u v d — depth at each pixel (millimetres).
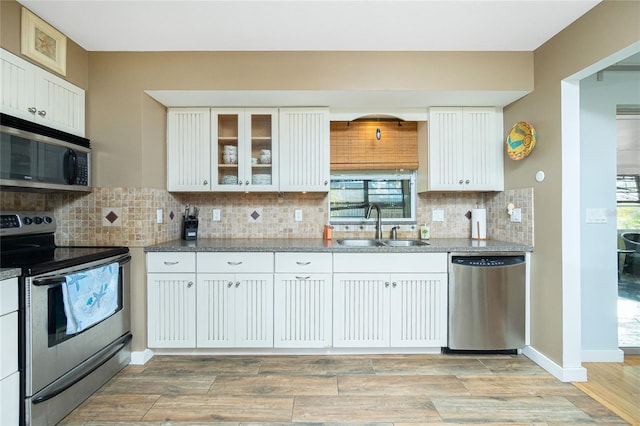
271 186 2777
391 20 2010
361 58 2400
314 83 2393
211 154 2748
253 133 2838
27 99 1892
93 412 1836
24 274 1585
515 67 2426
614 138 2480
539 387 2104
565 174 2172
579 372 2170
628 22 1705
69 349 1812
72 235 2414
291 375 2246
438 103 2717
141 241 2410
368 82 2402
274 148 2773
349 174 3242
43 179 1961
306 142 2783
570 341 2178
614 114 2482
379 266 2486
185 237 2898
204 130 2748
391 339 2494
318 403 1925
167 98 2541
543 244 2361
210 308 2479
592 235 2482
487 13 1946
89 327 1950
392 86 2400
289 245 2557
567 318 2174
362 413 1833
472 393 2031
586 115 2482
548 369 2293
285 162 2773
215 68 2389
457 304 2479
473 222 3035
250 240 2938
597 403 1933
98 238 2408
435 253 2484
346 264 2484
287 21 2014
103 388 2078
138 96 2393
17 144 1791
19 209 2246
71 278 1786
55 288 1731
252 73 2393
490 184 2812
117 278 2182
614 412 1849
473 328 2473
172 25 2051
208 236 3078
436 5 1862
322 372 2287
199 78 2389
